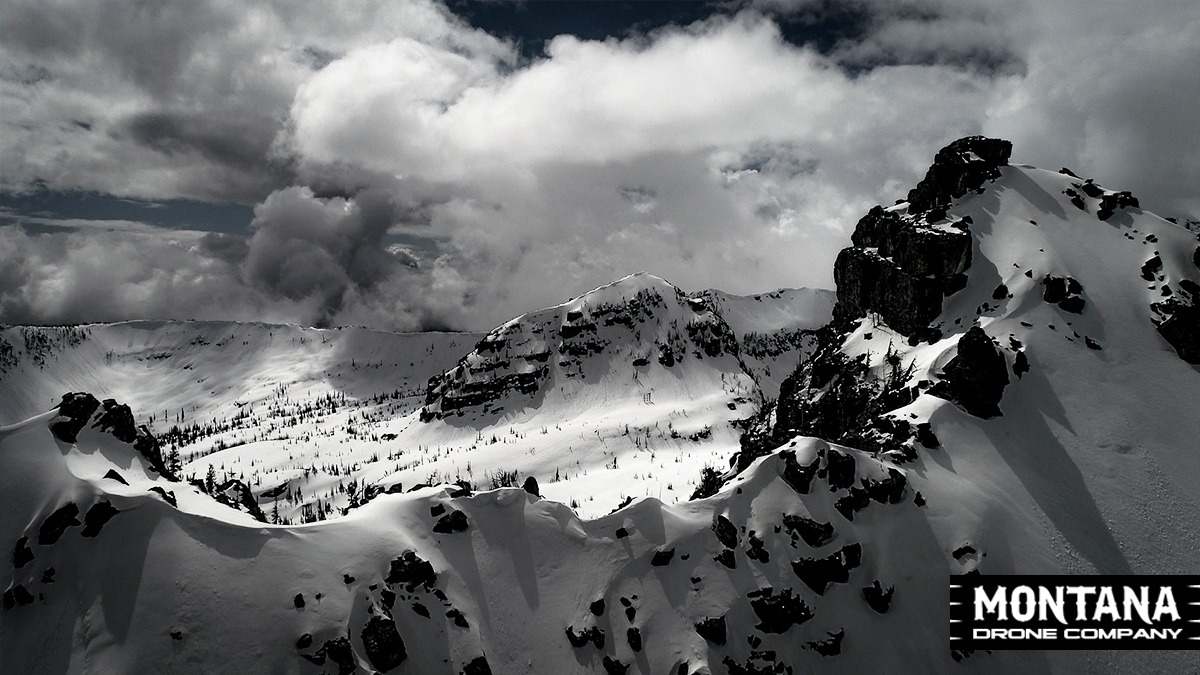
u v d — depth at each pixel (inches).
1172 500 5994.1
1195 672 4820.4
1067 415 6668.3
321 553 4931.1
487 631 4985.2
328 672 4352.9
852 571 5221.5
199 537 4800.7
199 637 4338.1
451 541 5452.8
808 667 4830.2
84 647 4276.6
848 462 5659.5
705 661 4805.6
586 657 4965.6
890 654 4854.8
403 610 4830.2
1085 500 5935.0
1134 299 7869.1
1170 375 7150.6
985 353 6722.4
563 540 5580.7
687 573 5270.7
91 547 4682.6
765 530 5413.4
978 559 5246.1
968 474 5959.6
